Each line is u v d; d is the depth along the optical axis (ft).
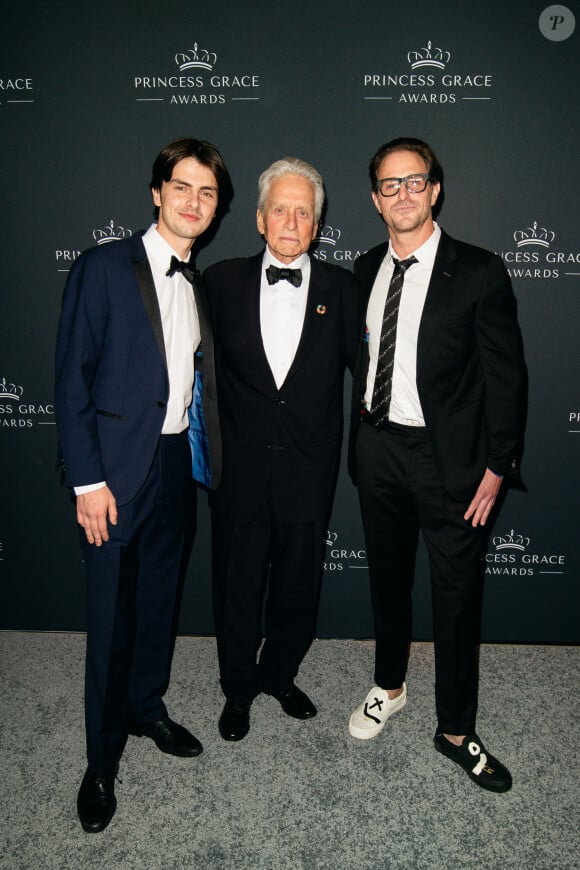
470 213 7.12
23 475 7.94
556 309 7.30
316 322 6.01
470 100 6.88
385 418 5.89
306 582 6.53
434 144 6.99
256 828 5.55
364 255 6.39
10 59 6.93
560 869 5.16
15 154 7.14
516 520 7.85
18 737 6.55
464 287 5.47
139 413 5.45
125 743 6.21
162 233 5.62
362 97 6.93
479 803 5.80
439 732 6.31
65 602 8.30
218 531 6.47
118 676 5.73
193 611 8.34
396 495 6.08
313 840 5.43
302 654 6.92
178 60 6.91
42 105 7.03
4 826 5.55
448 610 6.02
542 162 6.98
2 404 7.76
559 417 7.54
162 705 6.54
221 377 6.32
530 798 5.84
